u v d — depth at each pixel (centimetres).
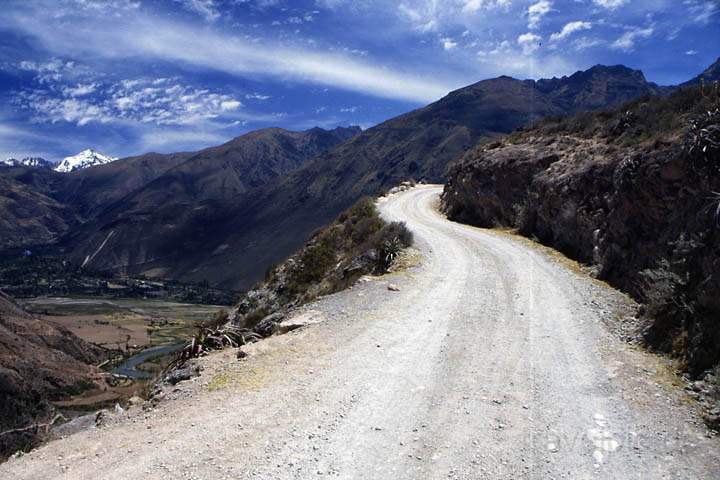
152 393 998
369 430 732
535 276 1661
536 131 3344
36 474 648
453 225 3022
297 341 1155
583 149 2325
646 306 1127
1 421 1203
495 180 2986
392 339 1142
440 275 1742
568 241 2023
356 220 3108
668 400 781
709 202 1055
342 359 1027
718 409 717
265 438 714
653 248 1304
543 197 2331
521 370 934
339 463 645
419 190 5356
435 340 1124
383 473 621
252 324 2464
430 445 686
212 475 621
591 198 1884
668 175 1268
